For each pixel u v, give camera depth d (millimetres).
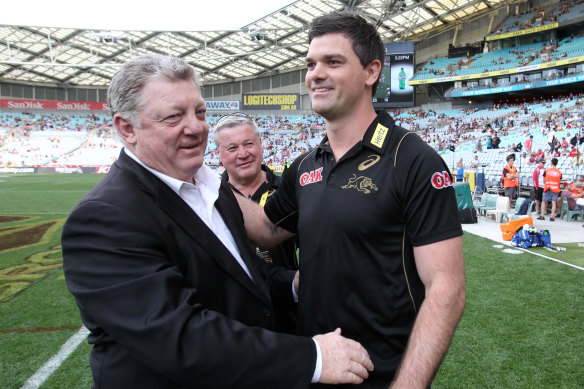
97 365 1155
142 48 36344
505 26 36938
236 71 47094
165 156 1200
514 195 11492
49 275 5527
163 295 986
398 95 38031
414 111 40906
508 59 34719
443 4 33219
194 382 968
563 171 14117
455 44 40531
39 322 3863
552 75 31250
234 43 36375
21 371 2941
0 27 29656
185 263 1187
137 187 1161
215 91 51812
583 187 9352
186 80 1201
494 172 18062
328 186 1385
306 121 45000
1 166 40469
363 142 1347
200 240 1224
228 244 1394
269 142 43344
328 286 1358
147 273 1019
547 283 4742
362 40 1332
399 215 1300
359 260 1310
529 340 3293
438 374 2820
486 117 33969
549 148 19672
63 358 3137
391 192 1282
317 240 1381
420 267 1249
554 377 2744
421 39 42125
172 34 33156
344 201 1326
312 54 1356
